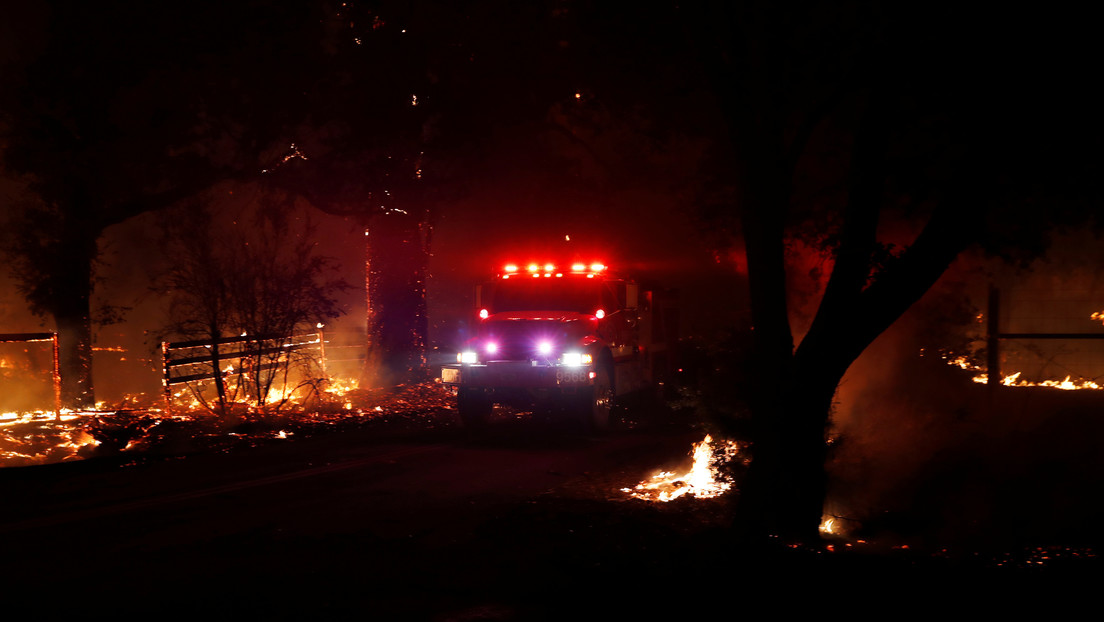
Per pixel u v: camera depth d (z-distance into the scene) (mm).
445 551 7844
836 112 11805
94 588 6777
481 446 14094
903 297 8133
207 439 14391
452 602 6477
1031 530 8992
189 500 9930
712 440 10766
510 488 10734
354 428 16266
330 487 10727
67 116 17484
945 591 6473
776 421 8289
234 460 12625
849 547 7965
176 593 6668
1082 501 9773
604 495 10328
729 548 7586
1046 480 10414
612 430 15945
